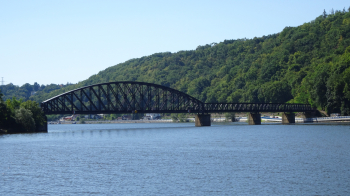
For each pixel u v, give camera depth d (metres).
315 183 64.56
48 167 81.50
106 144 124.69
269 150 101.25
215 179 68.06
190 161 85.56
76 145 121.88
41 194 61.03
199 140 133.50
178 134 164.38
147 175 71.94
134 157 92.88
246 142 122.69
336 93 197.62
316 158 87.12
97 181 68.12
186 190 61.72
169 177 70.06
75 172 75.88
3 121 156.50
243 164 80.88
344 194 58.62
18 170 78.56
